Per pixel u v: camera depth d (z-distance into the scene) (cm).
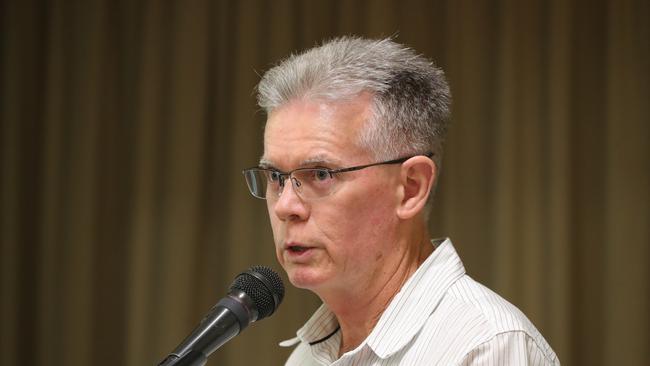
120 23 700
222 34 674
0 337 700
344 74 259
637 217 575
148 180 676
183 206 667
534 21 603
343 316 281
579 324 585
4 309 700
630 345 571
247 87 660
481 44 615
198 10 677
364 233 260
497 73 610
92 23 700
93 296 689
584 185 591
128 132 695
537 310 584
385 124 260
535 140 595
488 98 612
